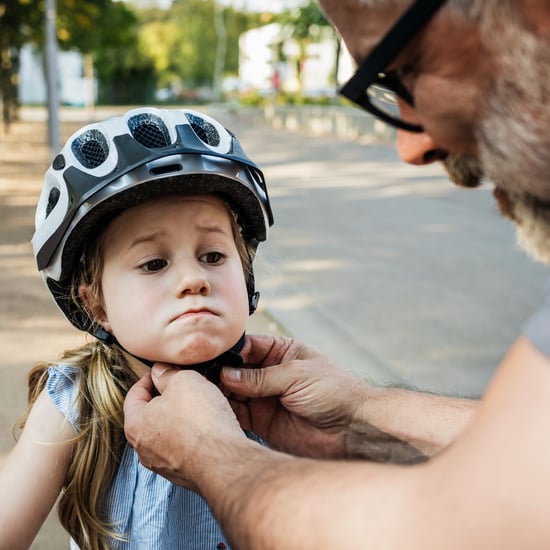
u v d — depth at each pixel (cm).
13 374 351
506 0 77
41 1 1719
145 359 132
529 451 66
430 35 83
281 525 83
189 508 140
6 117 1928
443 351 407
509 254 650
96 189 127
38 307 464
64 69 4078
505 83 79
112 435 141
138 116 134
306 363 141
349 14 89
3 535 131
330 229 759
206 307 128
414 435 137
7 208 835
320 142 1944
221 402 115
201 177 129
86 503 138
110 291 133
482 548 66
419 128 95
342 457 141
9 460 138
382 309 483
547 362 68
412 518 72
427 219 823
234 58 5519
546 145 77
